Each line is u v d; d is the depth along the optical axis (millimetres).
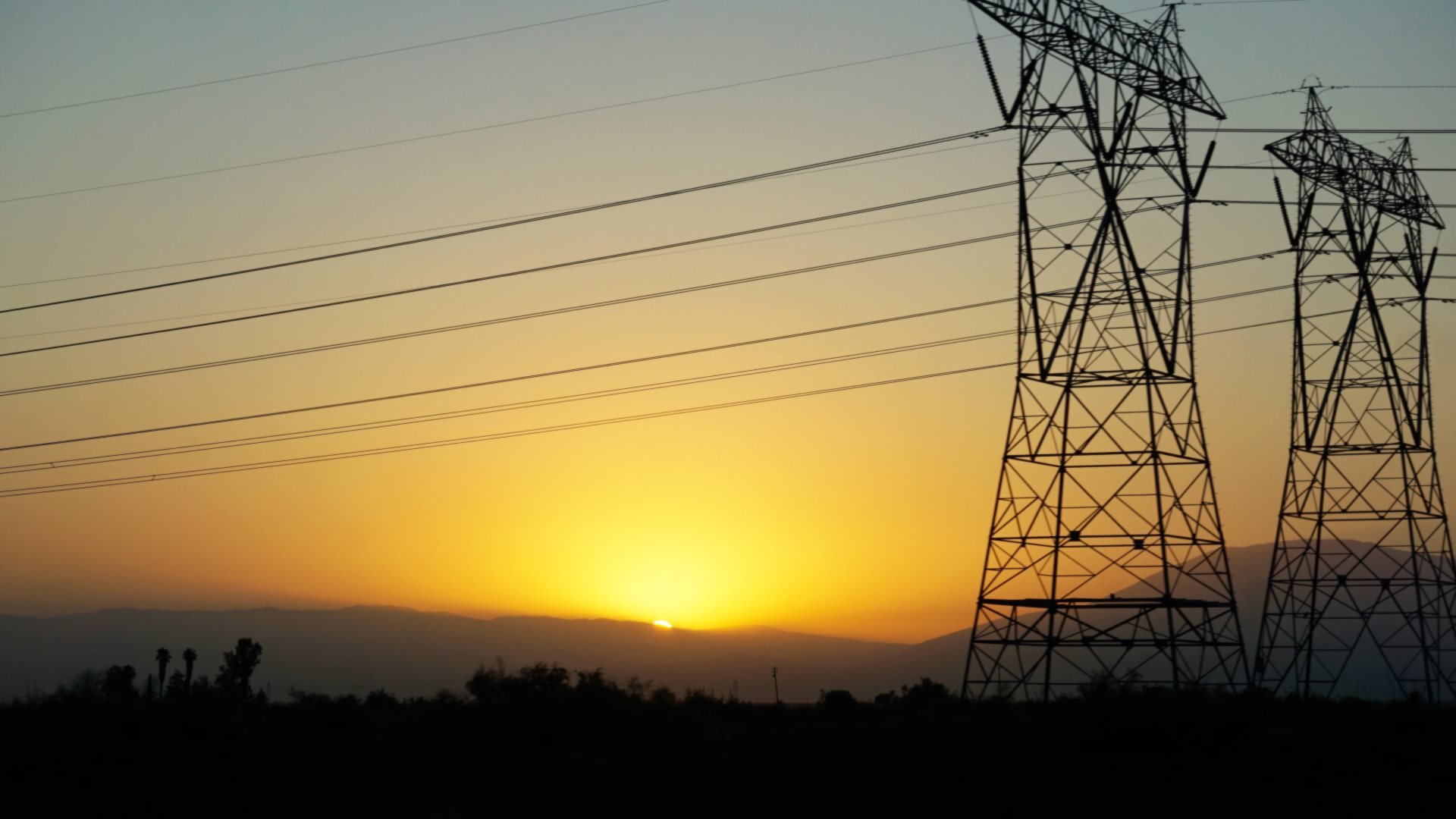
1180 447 46312
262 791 38250
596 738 48062
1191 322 46875
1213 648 46906
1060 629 46000
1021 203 46938
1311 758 40719
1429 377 59000
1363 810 33312
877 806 34781
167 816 35281
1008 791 36125
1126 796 35250
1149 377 45875
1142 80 46750
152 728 47312
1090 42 45406
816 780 38656
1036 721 46656
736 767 41219
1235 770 38750
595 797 36938
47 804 36438
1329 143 58344
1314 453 60375
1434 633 66312
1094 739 43125
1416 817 32594
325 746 46250
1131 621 45750
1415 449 58812
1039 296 46875
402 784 39312
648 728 49781
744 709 61719
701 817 34594
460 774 41062
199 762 42781
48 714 49375
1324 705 61062
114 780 39531
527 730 49094
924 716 49719
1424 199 59312
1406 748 42375
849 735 47781
